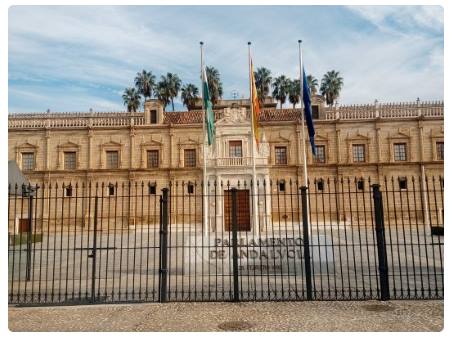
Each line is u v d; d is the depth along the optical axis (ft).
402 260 63.00
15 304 35.24
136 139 175.42
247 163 130.82
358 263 59.41
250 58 82.43
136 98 256.93
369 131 169.89
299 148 171.32
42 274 53.78
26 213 146.82
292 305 33.86
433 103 170.09
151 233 134.10
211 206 125.80
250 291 40.22
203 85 83.82
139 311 32.68
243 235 63.93
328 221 162.71
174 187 169.37
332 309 32.42
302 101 75.36
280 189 168.04
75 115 178.50
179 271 53.47
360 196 164.04
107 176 172.04
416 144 167.32
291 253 49.75
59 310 33.17
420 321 28.76
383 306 33.04
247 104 200.03
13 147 175.01
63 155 175.11
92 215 167.63
